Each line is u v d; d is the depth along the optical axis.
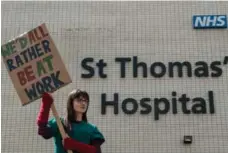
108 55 11.41
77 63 11.35
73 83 11.14
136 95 11.00
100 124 10.75
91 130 4.47
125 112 10.83
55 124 4.48
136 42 11.52
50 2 12.01
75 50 11.48
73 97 4.54
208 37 11.52
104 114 10.83
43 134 4.36
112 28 11.67
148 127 10.69
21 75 4.73
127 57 11.36
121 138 10.62
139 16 11.78
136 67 11.25
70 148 4.20
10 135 10.82
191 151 10.47
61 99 11.04
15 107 11.08
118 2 11.92
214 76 11.12
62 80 4.67
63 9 11.93
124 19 11.76
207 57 11.32
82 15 11.84
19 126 10.91
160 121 10.73
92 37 11.61
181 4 11.86
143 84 11.09
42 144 10.75
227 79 11.10
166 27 11.65
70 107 4.54
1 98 11.16
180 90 11.01
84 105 4.55
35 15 11.93
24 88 4.68
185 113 10.78
